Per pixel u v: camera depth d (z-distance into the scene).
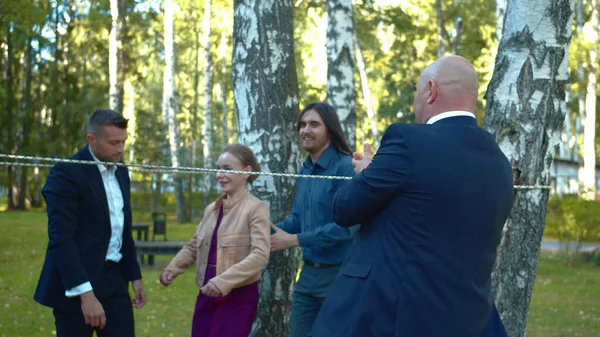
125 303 3.93
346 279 2.65
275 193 5.11
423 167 2.55
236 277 3.86
